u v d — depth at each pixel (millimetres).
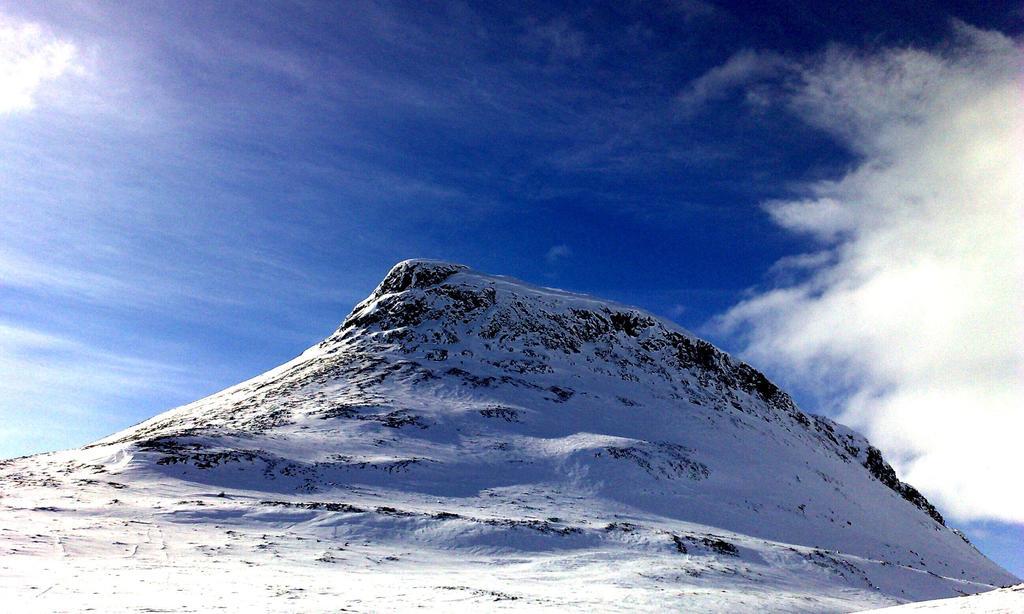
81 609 15055
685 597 28016
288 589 21125
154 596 17750
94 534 27844
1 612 14234
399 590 23250
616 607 24609
